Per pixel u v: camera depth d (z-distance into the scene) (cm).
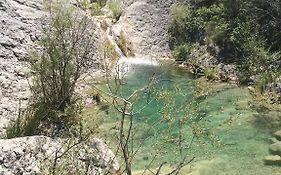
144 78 1134
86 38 1138
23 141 561
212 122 841
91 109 895
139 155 689
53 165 469
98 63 1138
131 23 1444
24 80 983
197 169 666
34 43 1123
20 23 1157
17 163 532
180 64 1259
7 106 857
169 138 520
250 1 1175
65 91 823
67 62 820
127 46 1373
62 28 848
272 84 980
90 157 531
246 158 718
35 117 713
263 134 807
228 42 1173
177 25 1359
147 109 862
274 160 709
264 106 931
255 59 1070
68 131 646
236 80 1084
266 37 1133
